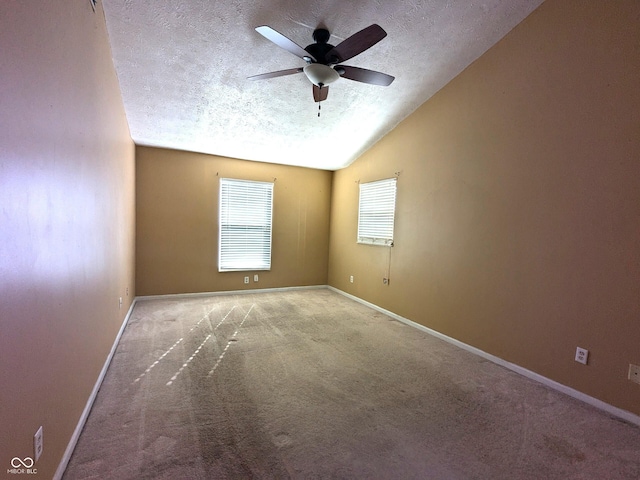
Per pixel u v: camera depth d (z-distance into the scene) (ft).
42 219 4.12
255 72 10.09
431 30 9.05
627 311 6.81
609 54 7.07
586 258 7.50
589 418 6.82
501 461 5.49
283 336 11.36
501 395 7.70
